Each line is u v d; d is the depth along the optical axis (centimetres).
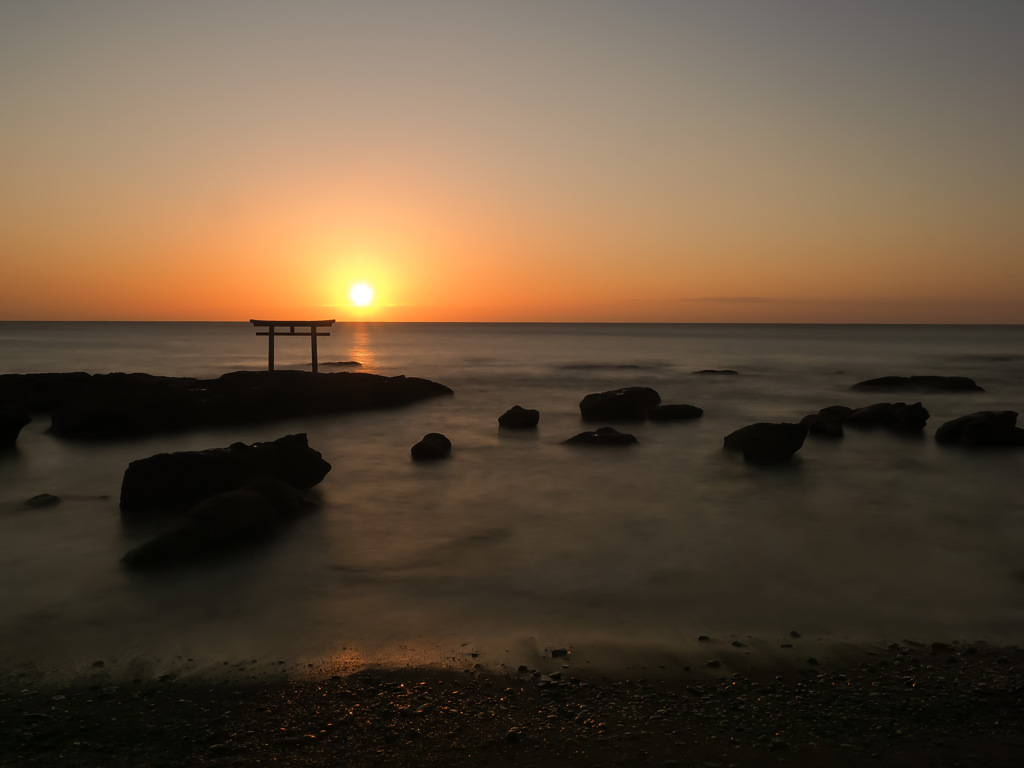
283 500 1380
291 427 2764
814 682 729
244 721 640
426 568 1107
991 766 562
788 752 584
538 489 1684
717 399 3916
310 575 1070
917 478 1809
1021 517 1431
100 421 2470
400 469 1936
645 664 772
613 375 5669
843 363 7200
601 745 595
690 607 943
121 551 1180
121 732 619
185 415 2659
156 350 9056
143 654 798
